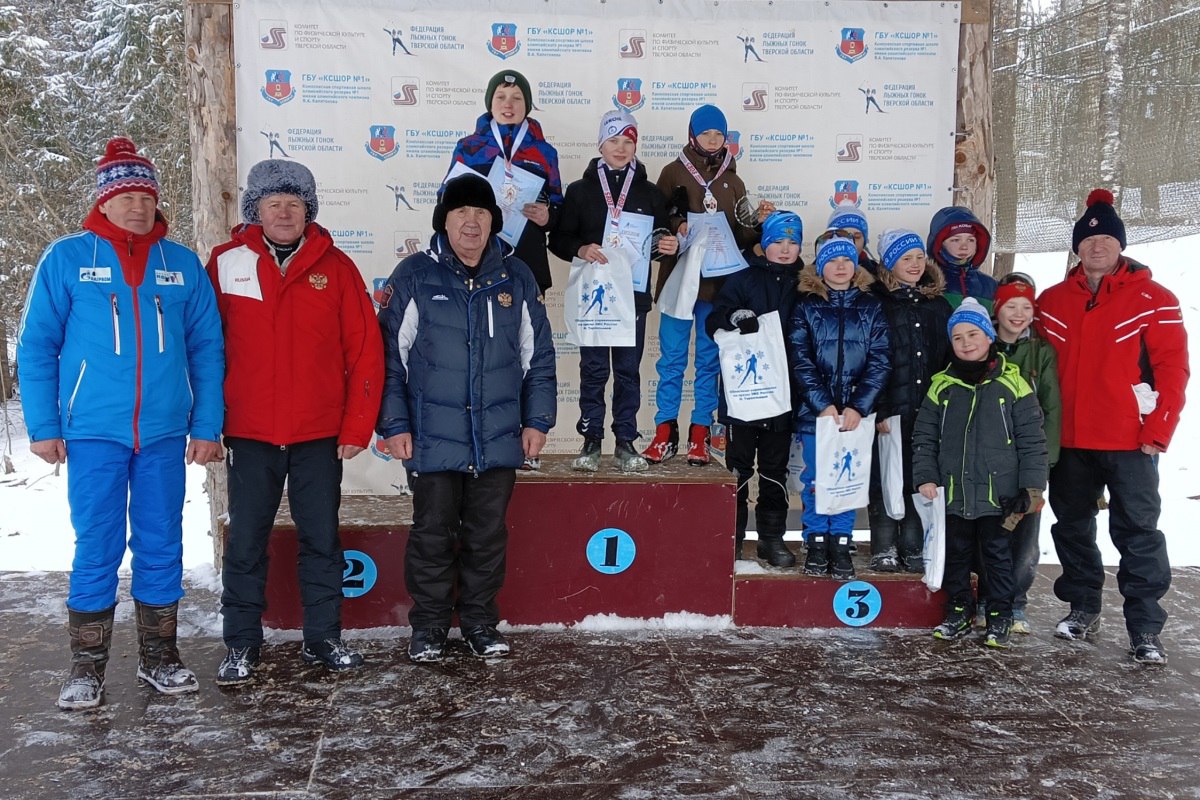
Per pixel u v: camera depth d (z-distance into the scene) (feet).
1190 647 11.95
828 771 8.45
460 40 13.76
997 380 11.44
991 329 11.39
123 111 35.73
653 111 14.14
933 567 11.70
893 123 14.46
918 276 12.30
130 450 9.52
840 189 14.53
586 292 11.99
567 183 14.20
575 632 11.82
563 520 11.76
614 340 11.99
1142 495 11.44
